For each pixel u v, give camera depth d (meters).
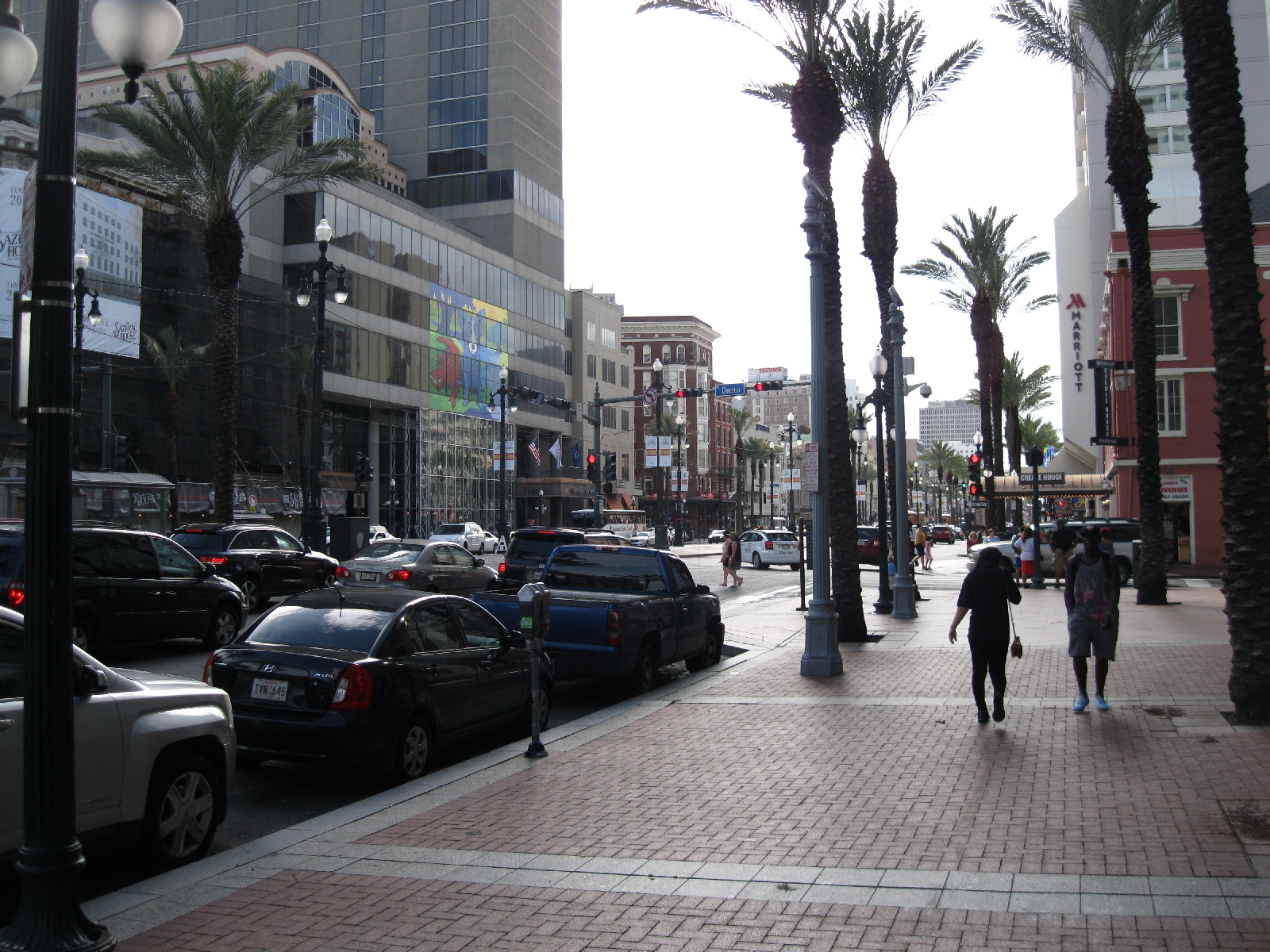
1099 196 60.47
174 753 6.46
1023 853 6.04
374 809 7.44
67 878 4.48
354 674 8.26
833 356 17.98
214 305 52.03
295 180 31.58
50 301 4.62
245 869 6.12
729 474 124.25
